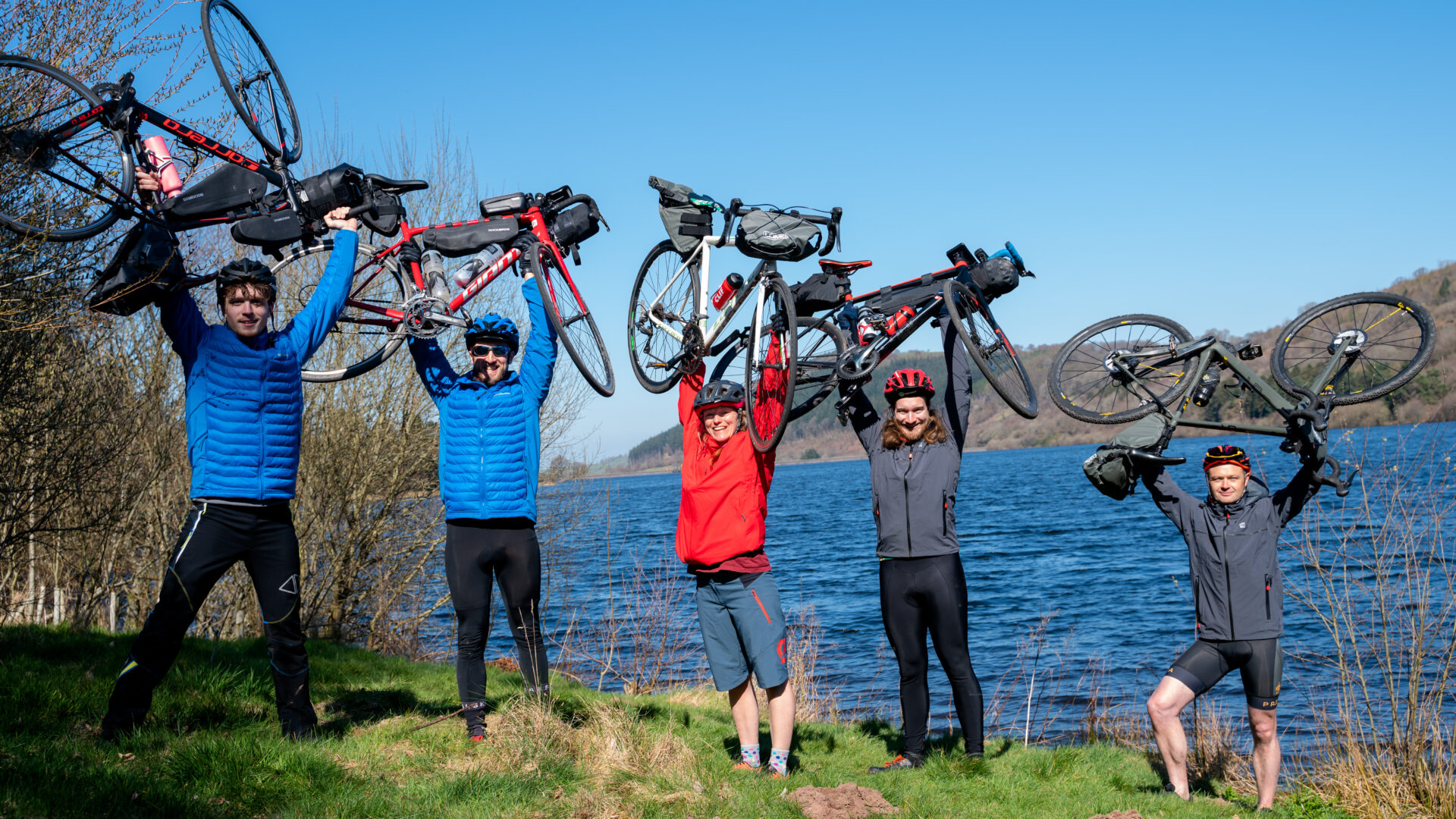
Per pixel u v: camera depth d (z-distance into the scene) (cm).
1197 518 497
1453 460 612
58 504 895
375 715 550
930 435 523
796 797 444
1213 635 490
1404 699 617
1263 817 468
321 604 1328
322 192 508
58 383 789
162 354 1205
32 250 511
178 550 427
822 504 6091
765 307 546
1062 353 561
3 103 534
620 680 1064
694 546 494
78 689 487
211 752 408
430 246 569
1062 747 606
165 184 489
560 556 1411
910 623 527
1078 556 2752
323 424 1306
